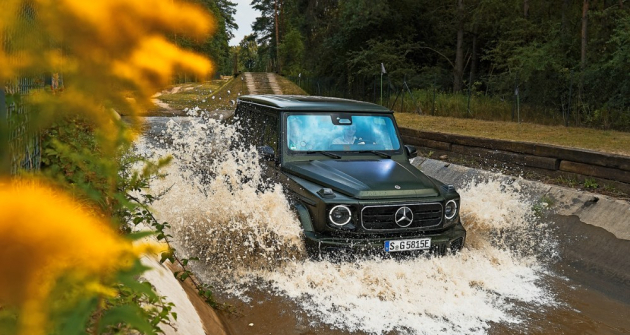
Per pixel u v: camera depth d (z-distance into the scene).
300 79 51.28
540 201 7.79
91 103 0.48
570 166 8.52
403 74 37.38
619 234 6.41
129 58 0.45
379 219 5.45
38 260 0.40
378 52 38.12
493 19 33.47
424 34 41.53
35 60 0.43
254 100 7.75
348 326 4.45
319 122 6.64
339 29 43.09
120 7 0.44
